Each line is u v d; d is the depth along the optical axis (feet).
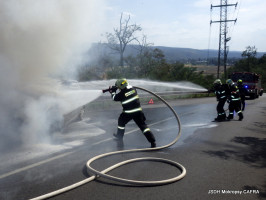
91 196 9.82
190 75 68.95
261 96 86.38
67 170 12.40
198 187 10.80
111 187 10.66
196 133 21.35
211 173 12.45
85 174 11.94
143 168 12.97
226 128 23.73
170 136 20.15
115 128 22.29
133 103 16.78
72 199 9.56
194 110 36.01
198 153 15.79
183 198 9.78
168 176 11.97
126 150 15.67
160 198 9.73
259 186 11.02
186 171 12.67
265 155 15.51
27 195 9.79
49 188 10.42
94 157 13.93
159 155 15.28
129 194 10.03
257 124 26.20
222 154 15.64
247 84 67.31
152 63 67.05
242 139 19.57
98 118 27.22
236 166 13.51
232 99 28.27
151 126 24.04
